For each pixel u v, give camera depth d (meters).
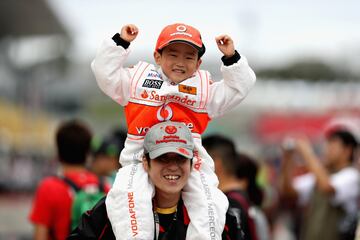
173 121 14.70
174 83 14.72
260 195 23.41
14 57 111.81
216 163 21.41
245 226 19.73
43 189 20.42
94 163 24.38
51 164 89.19
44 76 118.31
